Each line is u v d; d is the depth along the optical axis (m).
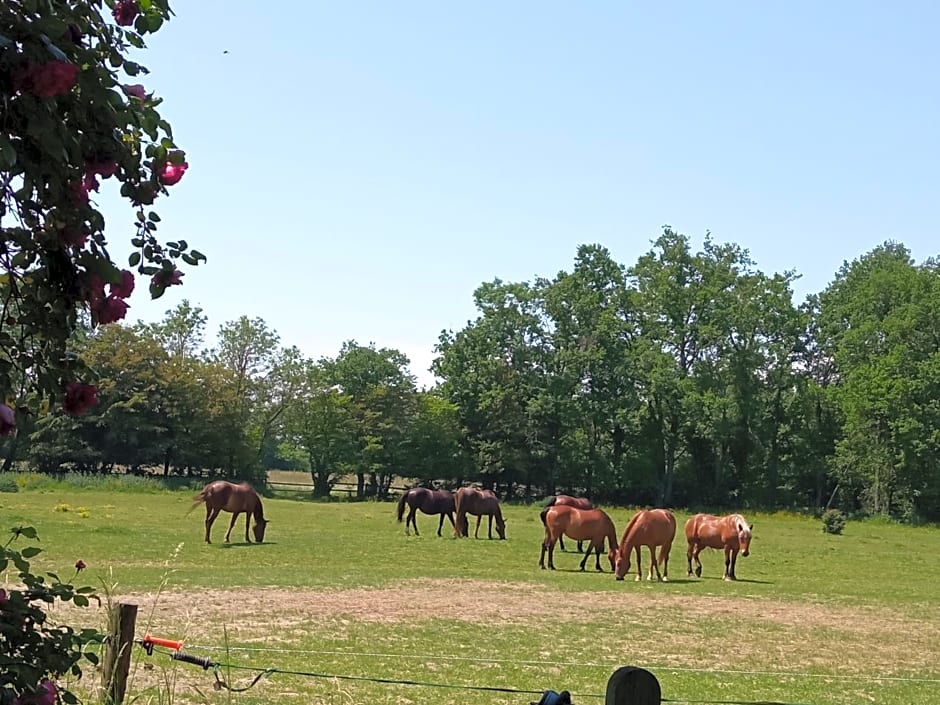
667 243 72.50
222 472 70.94
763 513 67.75
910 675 12.70
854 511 69.81
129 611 5.77
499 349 77.56
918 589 23.97
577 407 71.25
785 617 17.62
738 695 10.73
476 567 24.30
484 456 74.06
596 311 74.25
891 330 67.00
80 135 3.15
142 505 43.31
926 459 63.34
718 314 70.00
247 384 75.12
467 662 11.78
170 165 3.44
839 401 69.25
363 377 80.44
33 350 3.36
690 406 69.25
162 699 6.29
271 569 21.20
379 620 14.82
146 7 3.36
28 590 3.52
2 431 2.87
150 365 64.94
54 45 2.96
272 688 9.76
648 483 73.50
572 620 15.93
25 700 3.10
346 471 73.19
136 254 3.48
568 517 24.95
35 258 3.29
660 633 15.01
